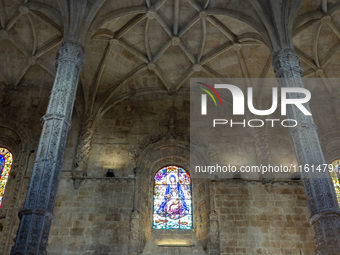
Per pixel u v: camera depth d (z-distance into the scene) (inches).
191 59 903.7
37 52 866.8
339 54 869.8
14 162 817.5
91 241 721.0
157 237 752.3
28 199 481.7
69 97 591.2
